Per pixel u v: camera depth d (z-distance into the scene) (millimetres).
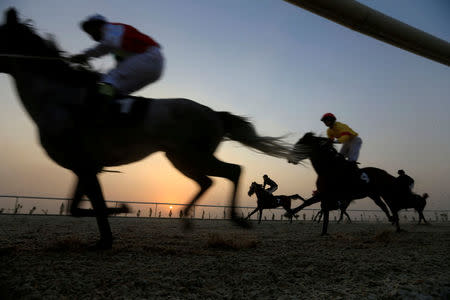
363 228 10070
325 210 6734
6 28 3201
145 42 3273
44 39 3246
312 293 1986
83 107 3051
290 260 3143
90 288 1928
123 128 3119
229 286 2133
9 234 4918
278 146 3719
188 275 2354
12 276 2133
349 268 2756
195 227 8445
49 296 1746
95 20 3322
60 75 3160
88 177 3150
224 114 3732
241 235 6082
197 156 3436
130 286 1986
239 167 3596
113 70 3154
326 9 2656
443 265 2926
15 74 3229
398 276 2449
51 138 3029
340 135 6500
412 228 10375
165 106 3303
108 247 3375
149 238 4836
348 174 6363
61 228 6359
